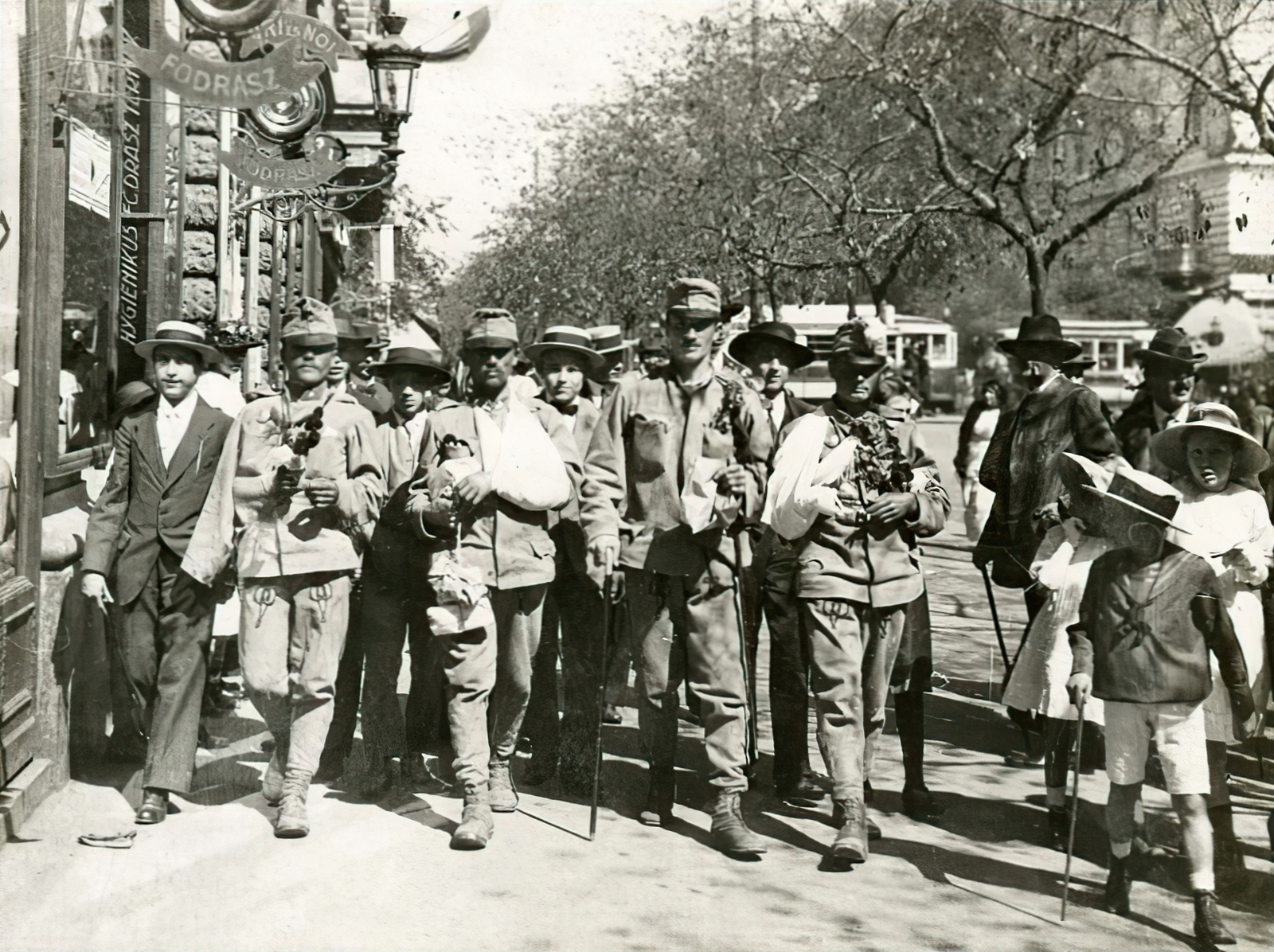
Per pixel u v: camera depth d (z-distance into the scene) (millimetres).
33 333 4938
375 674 5289
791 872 4629
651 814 5066
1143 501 4371
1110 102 11484
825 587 4785
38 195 4973
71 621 5164
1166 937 4168
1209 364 10727
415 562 5211
